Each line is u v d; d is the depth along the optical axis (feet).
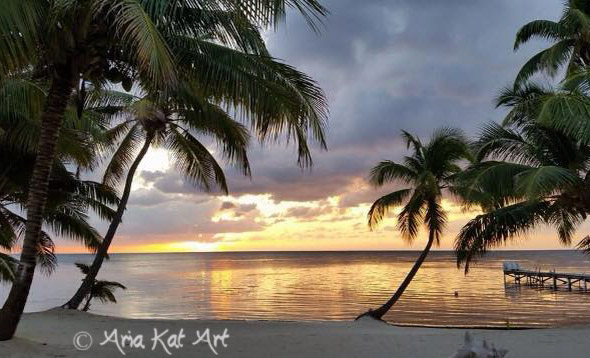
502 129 47.83
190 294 146.82
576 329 43.47
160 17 22.27
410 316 94.79
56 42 23.77
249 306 114.73
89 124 44.73
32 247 26.27
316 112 26.48
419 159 63.00
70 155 44.70
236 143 50.29
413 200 61.52
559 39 57.26
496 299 125.70
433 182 57.21
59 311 47.14
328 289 159.74
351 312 102.27
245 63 25.89
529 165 45.37
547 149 45.62
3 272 48.08
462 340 34.12
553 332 39.32
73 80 26.07
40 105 36.04
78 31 23.47
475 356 18.13
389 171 62.28
